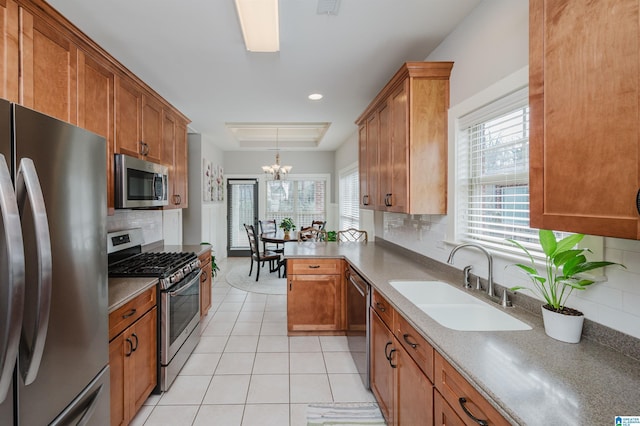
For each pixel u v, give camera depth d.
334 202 7.46
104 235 1.41
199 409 2.02
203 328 3.33
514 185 1.66
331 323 3.14
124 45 2.33
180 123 3.52
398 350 1.56
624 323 1.07
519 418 0.75
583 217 0.86
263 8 1.76
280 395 2.17
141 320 1.93
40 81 1.54
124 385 1.72
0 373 0.85
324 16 1.97
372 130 3.13
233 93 3.37
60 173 1.13
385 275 2.21
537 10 1.01
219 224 6.97
